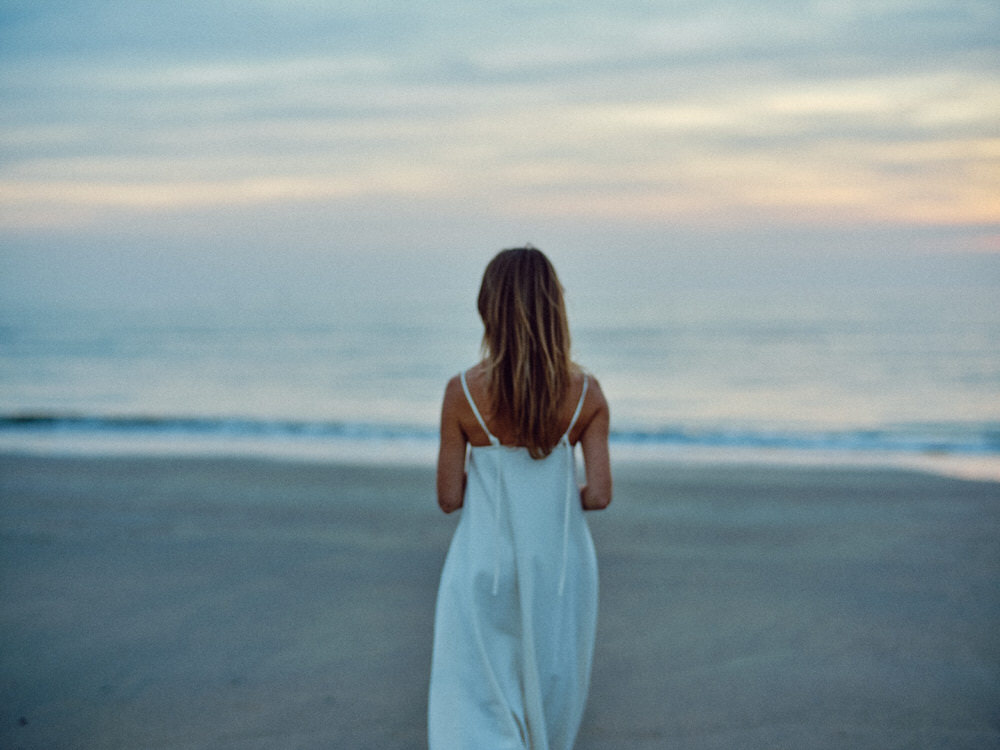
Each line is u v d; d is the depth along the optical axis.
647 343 33.81
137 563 5.55
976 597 4.77
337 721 3.37
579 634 2.54
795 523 6.48
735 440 12.97
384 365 29.97
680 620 4.46
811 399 20.84
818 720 3.33
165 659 3.98
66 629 4.37
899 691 3.58
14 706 3.50
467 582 2.45
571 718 2.48
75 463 9.24
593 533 6.24
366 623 4.45
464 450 2.55
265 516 6.79
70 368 28.81
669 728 3.29
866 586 4.99
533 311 2.39
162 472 8.70
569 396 2.46
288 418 19.19
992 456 11.30
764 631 4.29
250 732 3.28
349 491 7.71
